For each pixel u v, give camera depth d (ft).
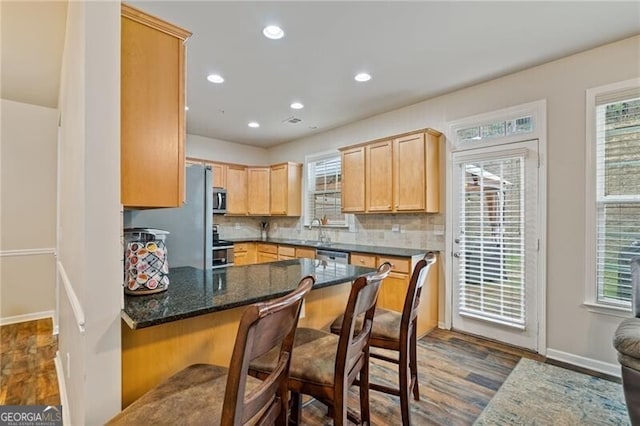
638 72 8.24
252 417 2.94
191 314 4.06
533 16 7.46
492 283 10.71
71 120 6.14
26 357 9.92
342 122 15.60
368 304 4.64
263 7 7.14
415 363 7.18
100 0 4.15
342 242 16.15
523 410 6.98
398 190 12.51
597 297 8.77
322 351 4.73
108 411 4.01
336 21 7.66
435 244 12.34
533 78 9.98
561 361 9.25
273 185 18.97
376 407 7.09
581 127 9.07
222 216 19.38
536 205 9.85
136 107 4.68
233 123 15.79
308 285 3.47
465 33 8.16
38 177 13.39
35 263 13.28
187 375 3.93
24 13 7.44
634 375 5.85
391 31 8.07
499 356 9.60
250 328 2.53
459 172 11.68
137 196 4.66
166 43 4.99
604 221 8.72
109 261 4.08
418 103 12.94
